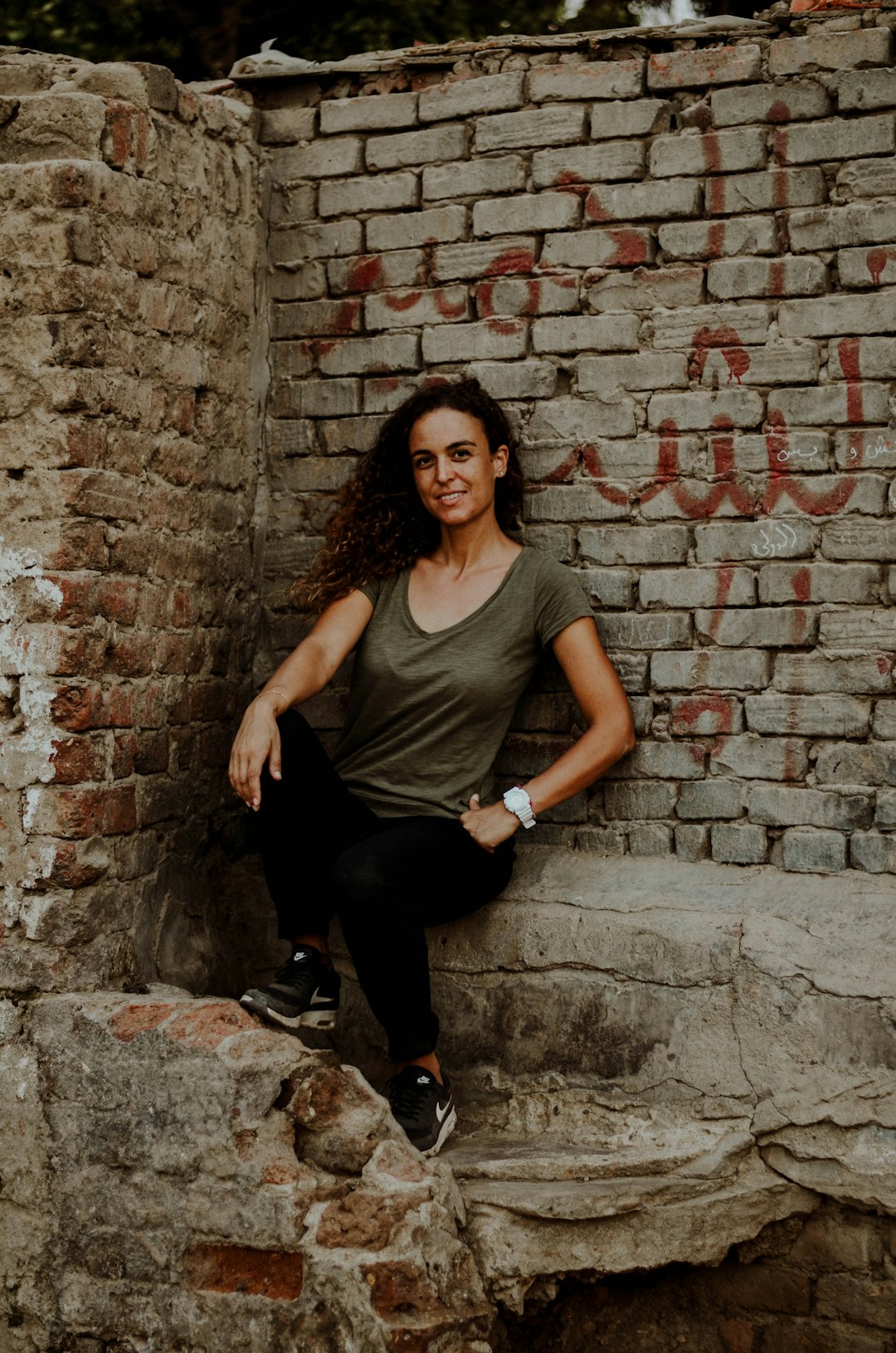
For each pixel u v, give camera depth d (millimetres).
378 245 3602
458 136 3508
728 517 3266
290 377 3717
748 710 3242
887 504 3139
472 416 3217
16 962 3004
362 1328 2572
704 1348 3084
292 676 3141
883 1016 2895
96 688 3031
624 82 3354
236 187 3555
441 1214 2691
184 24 7828
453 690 3131
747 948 3027
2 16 7406
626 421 3352
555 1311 3121
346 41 7641
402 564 3342
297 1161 2752
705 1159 2973
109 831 3090
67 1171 2916
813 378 3197
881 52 3146
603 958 3152
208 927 3537
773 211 3234
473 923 3291
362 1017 3412
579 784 3090
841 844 3154
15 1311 2951
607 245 3369
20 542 2982
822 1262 3000
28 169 2945
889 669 3131
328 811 3148
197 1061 2807
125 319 3092
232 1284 2744
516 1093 3217
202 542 3473
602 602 3371
